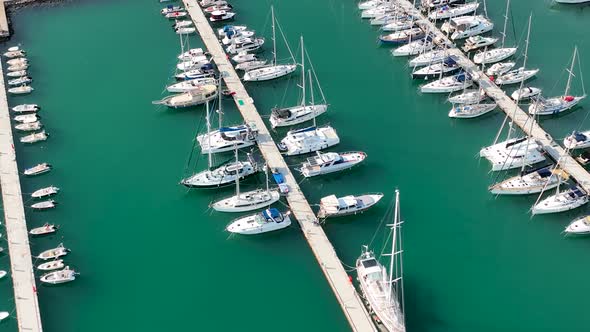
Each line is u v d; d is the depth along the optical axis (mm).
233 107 96062
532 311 66375
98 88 99500
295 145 85500
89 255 73188
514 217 76625
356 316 64625
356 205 76062
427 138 89062
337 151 86938
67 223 77000
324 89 99500
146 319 66750
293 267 71500
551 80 98562
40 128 91062
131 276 70938
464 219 76562
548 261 71438
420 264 71312
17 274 69625
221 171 81125
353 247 72938
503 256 72062
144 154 86938
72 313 67312
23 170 84250
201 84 98250
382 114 93875
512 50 103375
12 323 65562
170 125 92375
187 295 69000
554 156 83688
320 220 75875
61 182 82562
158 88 99375
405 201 79062
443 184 81312
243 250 73562
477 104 92312
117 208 78938
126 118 93500
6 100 96125
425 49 104938
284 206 78125
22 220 76188
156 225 76750
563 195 76875
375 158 85812
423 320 65625
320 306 67438
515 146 83062
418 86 99750
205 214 77938
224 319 66625
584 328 64688
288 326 65688
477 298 67688
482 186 80812
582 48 106125
